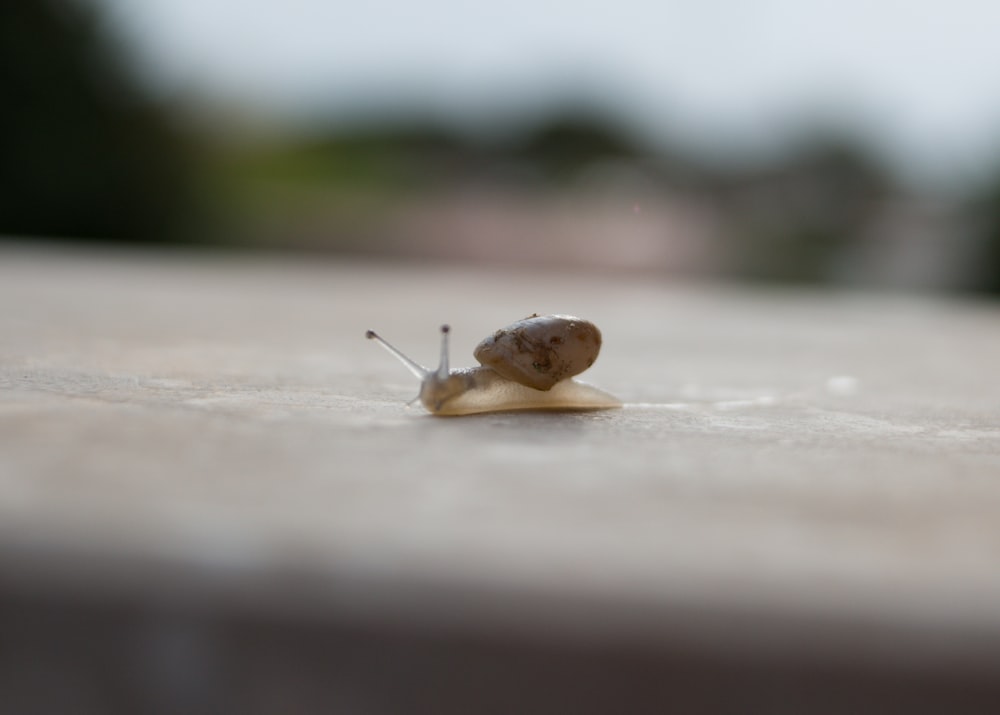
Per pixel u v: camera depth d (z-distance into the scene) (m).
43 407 0.13
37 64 0.81
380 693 0.06
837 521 0.09
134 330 0.21
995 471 0.11
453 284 0.51
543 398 0.14
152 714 0.06
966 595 0.07
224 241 0.89
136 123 0.86
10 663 0.06
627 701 0.06
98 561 0.07
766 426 0.13
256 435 0.12
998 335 0.31
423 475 0.10
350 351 0.20
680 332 0.29
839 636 0.06
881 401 0.16
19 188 0.82
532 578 0.07
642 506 0.10
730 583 0.07
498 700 0.06
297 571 0.07
